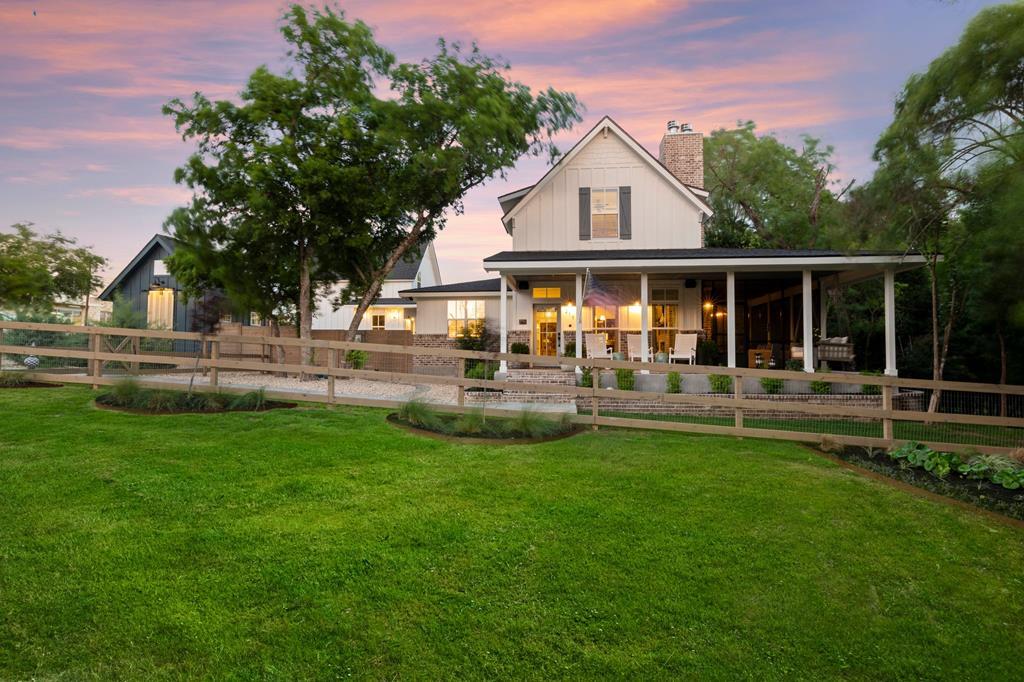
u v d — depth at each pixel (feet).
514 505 17.88
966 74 31.60
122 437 23.12
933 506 18.95
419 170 52.06
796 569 14.53
